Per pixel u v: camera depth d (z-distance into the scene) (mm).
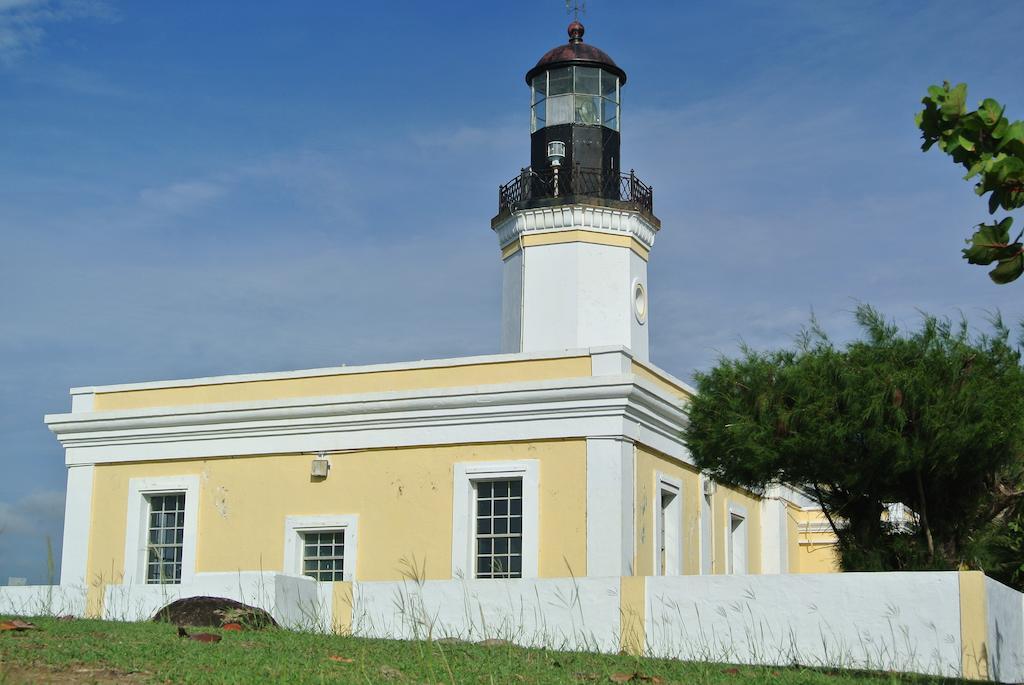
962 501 13562
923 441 12539
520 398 18078
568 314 22672
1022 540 14328
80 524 20641
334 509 19062
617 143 24750
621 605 12336
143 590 13680
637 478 18078
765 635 11711
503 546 18172
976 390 12469
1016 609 12195
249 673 8070
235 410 19750
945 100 5672
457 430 18516
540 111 24812
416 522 18516
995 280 5625
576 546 17516
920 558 13344
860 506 14031
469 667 9086
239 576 13250
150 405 20781
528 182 23859
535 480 17906
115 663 8211
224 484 19844
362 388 19438
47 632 9672
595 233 22953
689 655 11898
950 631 11102
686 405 14719
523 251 23219
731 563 21875
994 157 5621
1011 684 11703
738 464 13883
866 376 12773
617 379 17594
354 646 9953
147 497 20500
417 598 13164
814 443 12969
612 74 25000
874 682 9383
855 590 11484
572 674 9141
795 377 13242
